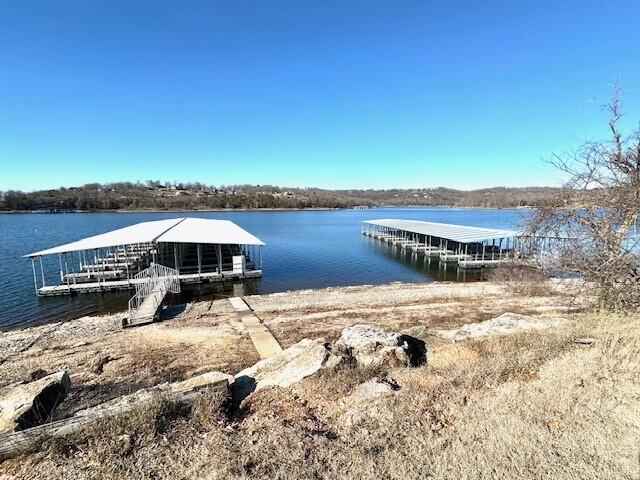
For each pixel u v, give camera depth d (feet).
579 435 11.96
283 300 61.16
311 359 20.26
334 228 215.51
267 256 117.19
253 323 46.26
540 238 25.85
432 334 28.45
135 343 40.24
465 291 67.56
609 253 21.81
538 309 50.14
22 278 80.94
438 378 17.58
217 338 40.73
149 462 12.32
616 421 12.50
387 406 15.07
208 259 111.96
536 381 15.76
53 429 13.92
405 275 91.04
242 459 12.14
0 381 31.99
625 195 19.86
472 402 14.64
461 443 12.08
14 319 55.72
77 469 12.10
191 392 16.80
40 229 184.34
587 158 22.15
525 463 10.94
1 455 12.89
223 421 15.10
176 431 14.17
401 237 154.20
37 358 37.09
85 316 56.39
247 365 32.81
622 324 21.13
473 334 28.04
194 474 11.58
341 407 15.88
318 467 11.53
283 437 13.46
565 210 23.08
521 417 13.17
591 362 16.80
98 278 73.56
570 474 10.39
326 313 50.96
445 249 112.27
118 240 78.07
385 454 11.91
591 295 25.81
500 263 98.58
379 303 58.59
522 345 21.38
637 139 20.39
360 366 20.38
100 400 25.94
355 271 94.58
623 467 10.47
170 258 108.37
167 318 50.88
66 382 18.39
